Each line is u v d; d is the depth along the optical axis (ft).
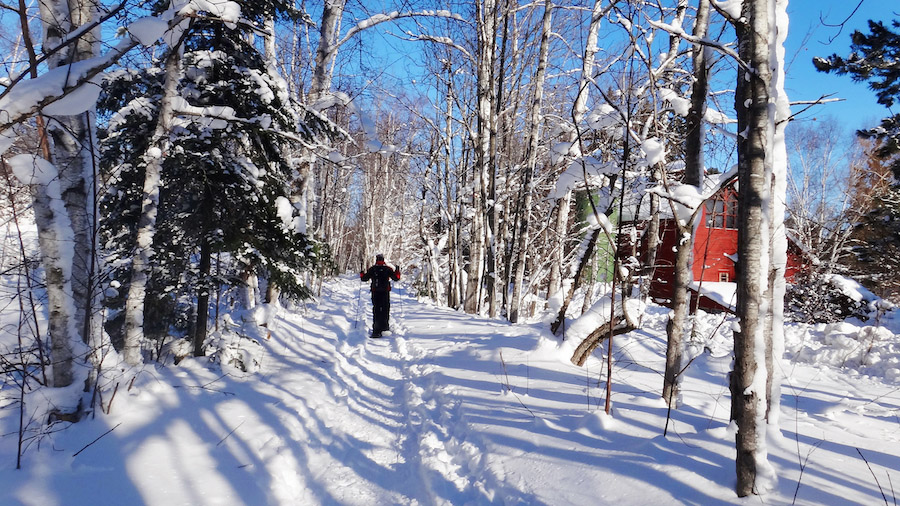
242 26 18.40
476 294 46.06
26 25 8.55
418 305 54.70
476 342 25.73
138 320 14.75
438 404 16.29
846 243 63.05
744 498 8.04
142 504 8.75
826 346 31.68
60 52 11.27
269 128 17.51
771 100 9.10
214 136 18.56
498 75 47.24
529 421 13.04
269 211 19.90
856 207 67.15
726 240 63.77
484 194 45.14
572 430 12.08
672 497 8.29
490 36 43.68
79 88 9.72
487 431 12.64
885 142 52.47
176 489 9.39
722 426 11.82
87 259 12.34
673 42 22.84
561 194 16.58
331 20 29.55
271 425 12.93
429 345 26.91
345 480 11.22
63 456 10.03
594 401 14.69
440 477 10.81
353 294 66.95
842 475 8.98
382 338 31.58
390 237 103.55
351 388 19.16
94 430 11.32
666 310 49.83
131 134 18.08
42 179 10.61
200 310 19.35
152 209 14.74
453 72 51.47
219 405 13.99
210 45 19.71
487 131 45.50
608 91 17.03
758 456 8.26
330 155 19.43
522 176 45.37
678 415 13.03
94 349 12.06
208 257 19.57
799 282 51.67
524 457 10.82
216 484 9.78
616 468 9.57
